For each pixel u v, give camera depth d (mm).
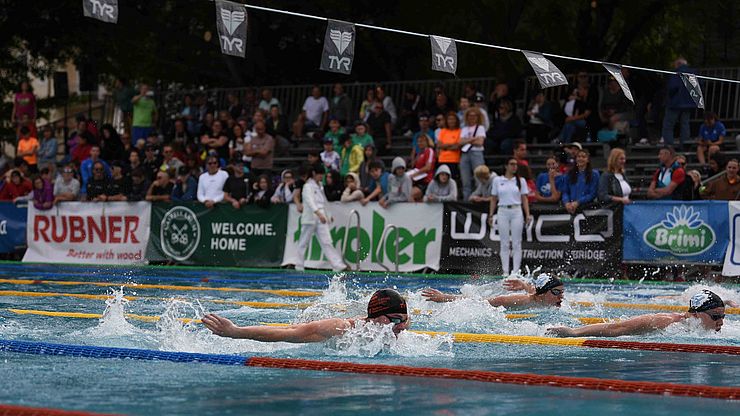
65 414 5785
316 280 19328
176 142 26250
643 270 19797
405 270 21922
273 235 23500
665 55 35656
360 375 7488
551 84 13875
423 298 12484
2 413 5793
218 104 33062
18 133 30594
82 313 12445
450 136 22578
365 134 24500
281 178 24891
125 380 7219
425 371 7590
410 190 22266
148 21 33844
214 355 8305
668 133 23656
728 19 31547
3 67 38031
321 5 33562
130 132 31672
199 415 5914
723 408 6262
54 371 7629
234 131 26797
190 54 37188
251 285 18016
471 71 35219
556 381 7184
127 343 9367
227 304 14086
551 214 20609
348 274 21203
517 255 20141
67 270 22406
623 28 33969
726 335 10281
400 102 30562
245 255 23766
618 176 20266
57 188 26172
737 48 32250
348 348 8844
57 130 38906
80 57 36719
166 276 20438
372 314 8992
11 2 33719
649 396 6688
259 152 25688
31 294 15477
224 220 24047
